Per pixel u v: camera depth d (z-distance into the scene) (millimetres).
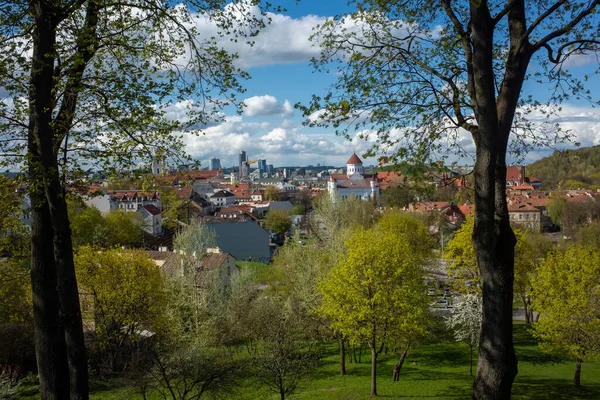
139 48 11344
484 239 8516
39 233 10062
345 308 25281
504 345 8438
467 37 9211
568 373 29312
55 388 10070
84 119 10688
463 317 32469
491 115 8344
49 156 9609
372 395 24062
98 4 9977
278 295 41781
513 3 8000
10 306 25172
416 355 35594
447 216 89562
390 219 53812
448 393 24125
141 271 30438
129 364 29734
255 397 25047
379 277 24250
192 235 47125
